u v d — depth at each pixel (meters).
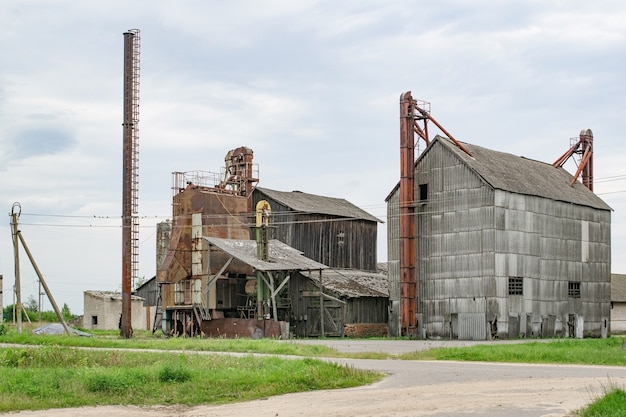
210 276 72.38
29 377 29.44
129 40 71.88
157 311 77.50
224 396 26.98
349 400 25.25
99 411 24.08
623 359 39.41
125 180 70.19
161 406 25.28
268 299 70.69
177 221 75.38
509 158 75.25
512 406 22.73
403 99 70.06
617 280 92.81
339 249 87.56
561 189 74.94
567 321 71.75
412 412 22.33
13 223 63.66
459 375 32.34
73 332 70.88
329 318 73.31
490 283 65.06
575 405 22.55
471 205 66.94
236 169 83.75
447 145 68.88
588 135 83.25
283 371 31.14
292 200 85.50
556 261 71.19
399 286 71.75
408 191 69.75
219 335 69.25
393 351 48.78
